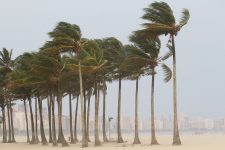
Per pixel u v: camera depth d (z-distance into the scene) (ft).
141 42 194.08
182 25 179.93
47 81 214.07
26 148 200.03
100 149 164.86
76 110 285.23
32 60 211.82
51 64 205.57
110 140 283.79
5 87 280.72
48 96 258.37
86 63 194.80
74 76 213.46
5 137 310.24
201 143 221.66
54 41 188.14
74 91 250.98
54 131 216.13
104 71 215.92
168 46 186.80
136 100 214.28
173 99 185.16
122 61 212.23
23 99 291.38
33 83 217.56
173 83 185.06
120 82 231.09
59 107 215.10
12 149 195.21
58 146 208.85
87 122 250.98
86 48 198.18
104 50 215.51
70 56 208.74
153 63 198.90
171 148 161.79
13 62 273.75
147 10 179.93
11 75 230.48
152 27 178.29
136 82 213.87
